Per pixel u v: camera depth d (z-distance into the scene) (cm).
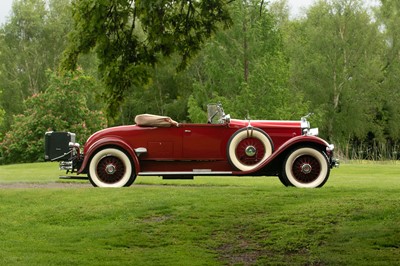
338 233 1086
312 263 972
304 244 1056
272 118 4731
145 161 1578
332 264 952
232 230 1136
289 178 1521
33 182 1858
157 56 1391
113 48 1349
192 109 5131
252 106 4728
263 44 5181
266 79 4784
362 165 3120
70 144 1602
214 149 1576
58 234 1142
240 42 5169
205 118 5075
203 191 1402
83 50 1327
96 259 984
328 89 5981
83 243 1084
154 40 1353
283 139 1580
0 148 4344
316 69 5944
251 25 5141
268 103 4778
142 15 1331
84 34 1318
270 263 978
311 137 1516
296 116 5056
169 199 1316
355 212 1188
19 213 1259
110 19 1315
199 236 1112
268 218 1177
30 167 3033
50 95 4269
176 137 1573
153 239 1105
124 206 1277
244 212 1223
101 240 1097
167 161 1576
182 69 1439
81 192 1405
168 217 1213
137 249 1058
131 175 1559
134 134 1570
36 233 1149
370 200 1266
